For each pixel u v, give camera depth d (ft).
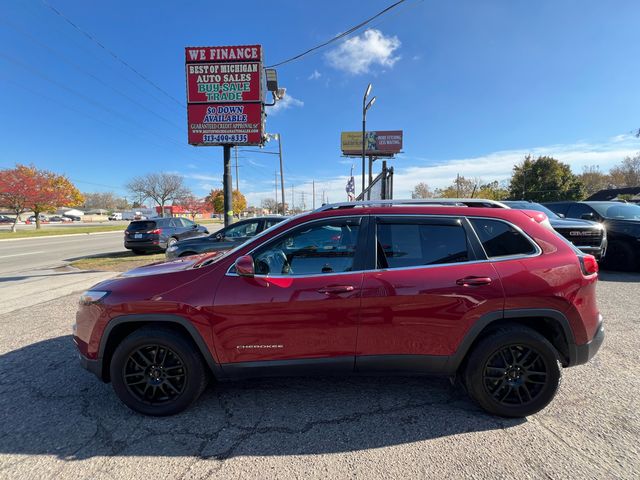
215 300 8.89
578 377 10.87
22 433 8.62
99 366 9.29
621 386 10.32
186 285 9.11
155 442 8.21
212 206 269.03
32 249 59.72
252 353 9.02
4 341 14.76
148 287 9.18
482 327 8.79
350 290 8.82
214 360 9.03
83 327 9.45
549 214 30.17
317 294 8.82
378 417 9.05
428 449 7.82
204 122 37.99
